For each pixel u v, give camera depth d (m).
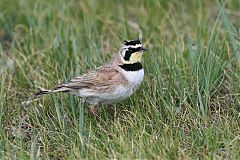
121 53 11.54
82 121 11.09
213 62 12.56
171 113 11.45
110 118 12.14
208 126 11.00
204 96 12.01
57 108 11.69
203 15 15.94
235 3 16.44
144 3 16.98
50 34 15.09
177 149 10.34
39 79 13.48
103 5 16.92
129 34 14.92
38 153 10.69
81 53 14.05
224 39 13.13
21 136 11.44
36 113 12.14
